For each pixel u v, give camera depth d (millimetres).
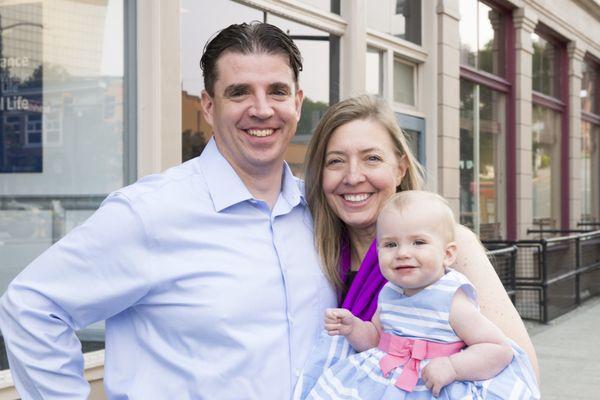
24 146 4156
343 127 2381
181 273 2020
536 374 2121
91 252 1976
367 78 7238
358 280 2326
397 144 2430
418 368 2111
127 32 4570
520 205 10547
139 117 4594
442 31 8227
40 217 4223
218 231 2105
